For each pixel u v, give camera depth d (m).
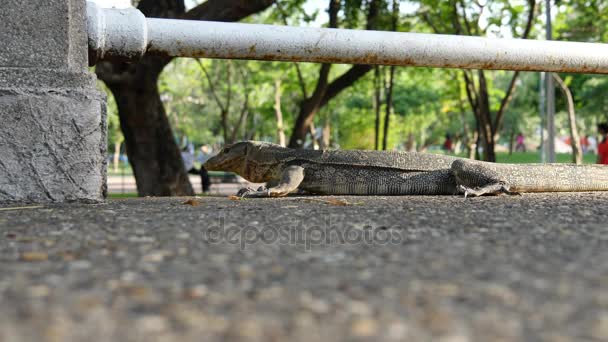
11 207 4.54
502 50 6.27
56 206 4.58
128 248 2.63
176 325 1.58
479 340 1.47
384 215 3.79
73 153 4.81
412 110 41.47
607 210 4.07
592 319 1.61
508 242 2.74
